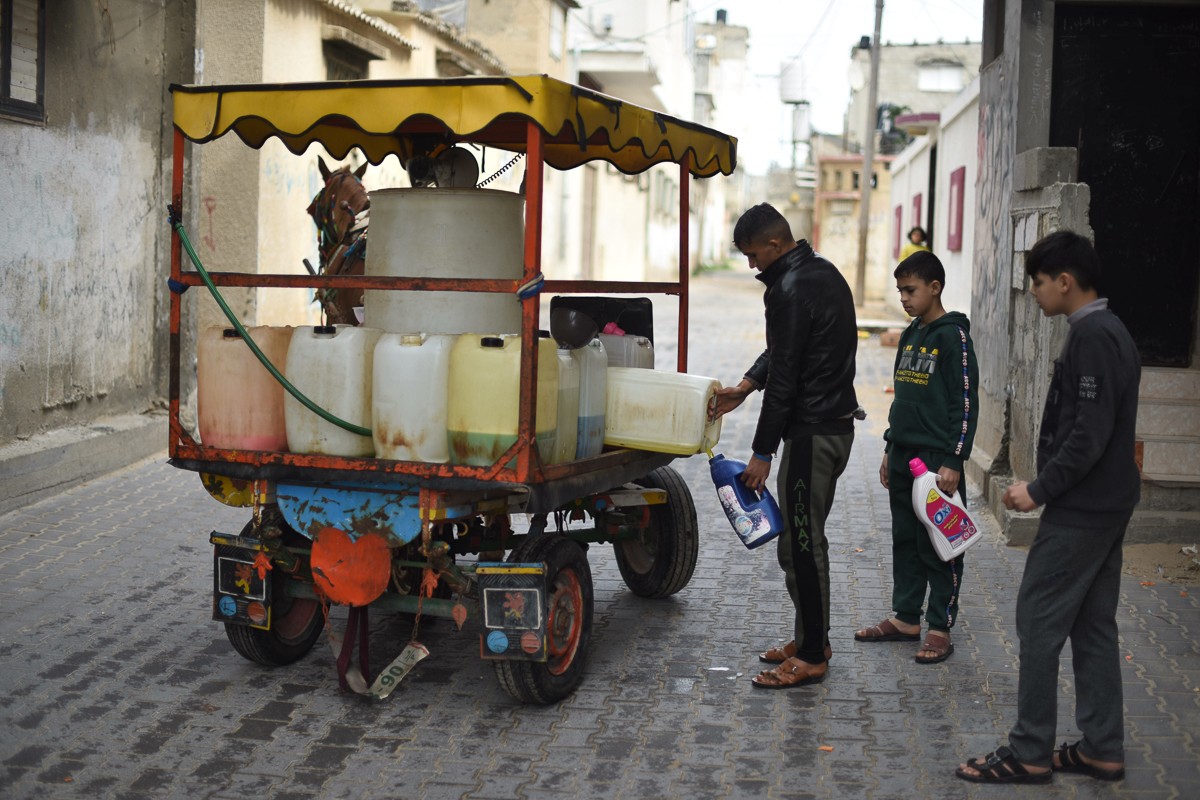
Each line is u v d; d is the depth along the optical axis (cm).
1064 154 702
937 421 514
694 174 581
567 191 2811
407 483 428
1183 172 851
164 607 582
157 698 471
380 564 444
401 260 470
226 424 467
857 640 546
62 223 813
